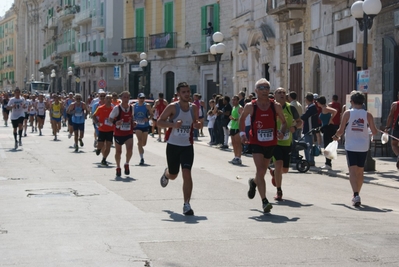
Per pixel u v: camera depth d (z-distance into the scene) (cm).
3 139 3105
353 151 1274
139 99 1988
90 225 1008
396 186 1540
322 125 1880
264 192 1137
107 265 765
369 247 859
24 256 807
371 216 1121
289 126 1294
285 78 3425
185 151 1149
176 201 1269
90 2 7025
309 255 815
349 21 2688
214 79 4703
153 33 5419
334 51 2845
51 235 931
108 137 1934
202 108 3250
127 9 5725
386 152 2284
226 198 1320
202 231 959
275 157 1294
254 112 1148
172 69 5206
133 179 1623
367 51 1820
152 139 3225
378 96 1797
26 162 2045
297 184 1590
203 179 1656
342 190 1492
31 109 3700
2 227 996
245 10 3991
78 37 7688
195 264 771
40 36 11169
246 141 1155
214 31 4641
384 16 2397
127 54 5647
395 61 2281
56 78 9256
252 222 1038
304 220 1059
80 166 1930
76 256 807
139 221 1044
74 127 2448
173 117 1152
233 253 824
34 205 1216
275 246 862
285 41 3400
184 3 5009
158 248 850
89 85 7244
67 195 1348
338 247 859
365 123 1280
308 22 3131
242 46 4050
